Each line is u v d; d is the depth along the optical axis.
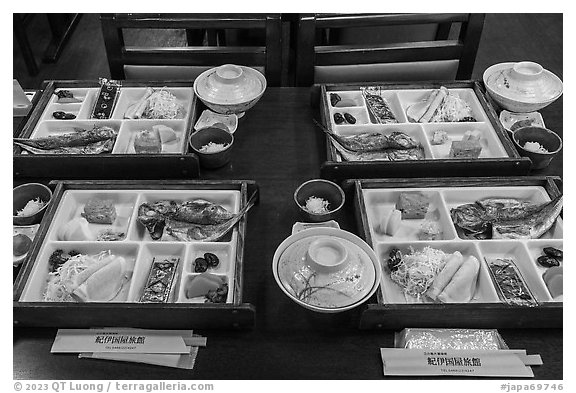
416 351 1.25
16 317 1.28
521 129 1.76
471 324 1.31
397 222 1.51
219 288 1.34
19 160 1.65
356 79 2.16
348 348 1.28
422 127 1.81
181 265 1.43
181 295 1.34
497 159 1.65
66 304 1.26
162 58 2.08
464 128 1.83
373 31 2.58
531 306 1.27
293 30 2.76
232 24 1.98
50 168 1.67
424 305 1.27
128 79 2.14
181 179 1.71
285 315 1.34
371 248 1.35
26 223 1.53
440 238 1.54
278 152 1.80
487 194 1.62
